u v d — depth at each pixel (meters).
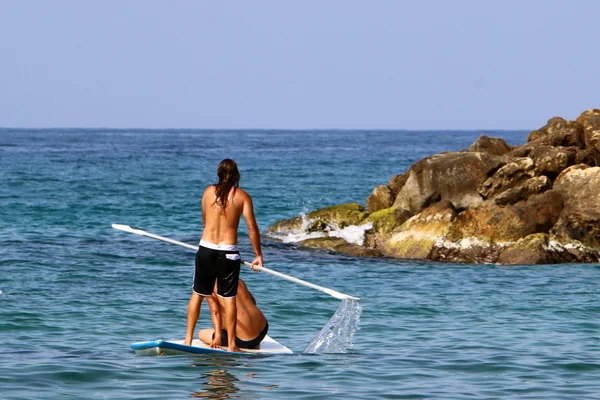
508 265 73.88
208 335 37.97
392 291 58.00
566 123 91.56
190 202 136.00
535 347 39.50
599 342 40.88
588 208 78.19
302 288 57.25
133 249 76.88
